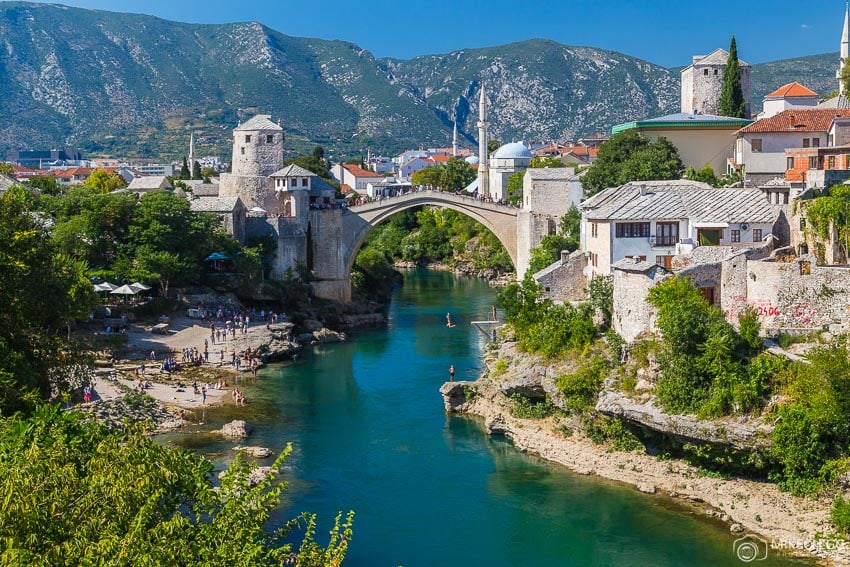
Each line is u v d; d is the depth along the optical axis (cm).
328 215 14412
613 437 7019
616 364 7188
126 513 3048
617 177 13062
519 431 7631
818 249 7731
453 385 8644
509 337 9381
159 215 12062
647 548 5603
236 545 3153
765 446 6059
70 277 6278
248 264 12712
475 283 18738
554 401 7450
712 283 7231
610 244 8944
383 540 5822
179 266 11869
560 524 5988
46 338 5922
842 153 9225
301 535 5856
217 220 12900
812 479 5959
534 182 14338
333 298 14438
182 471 3506
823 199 7712
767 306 6912
